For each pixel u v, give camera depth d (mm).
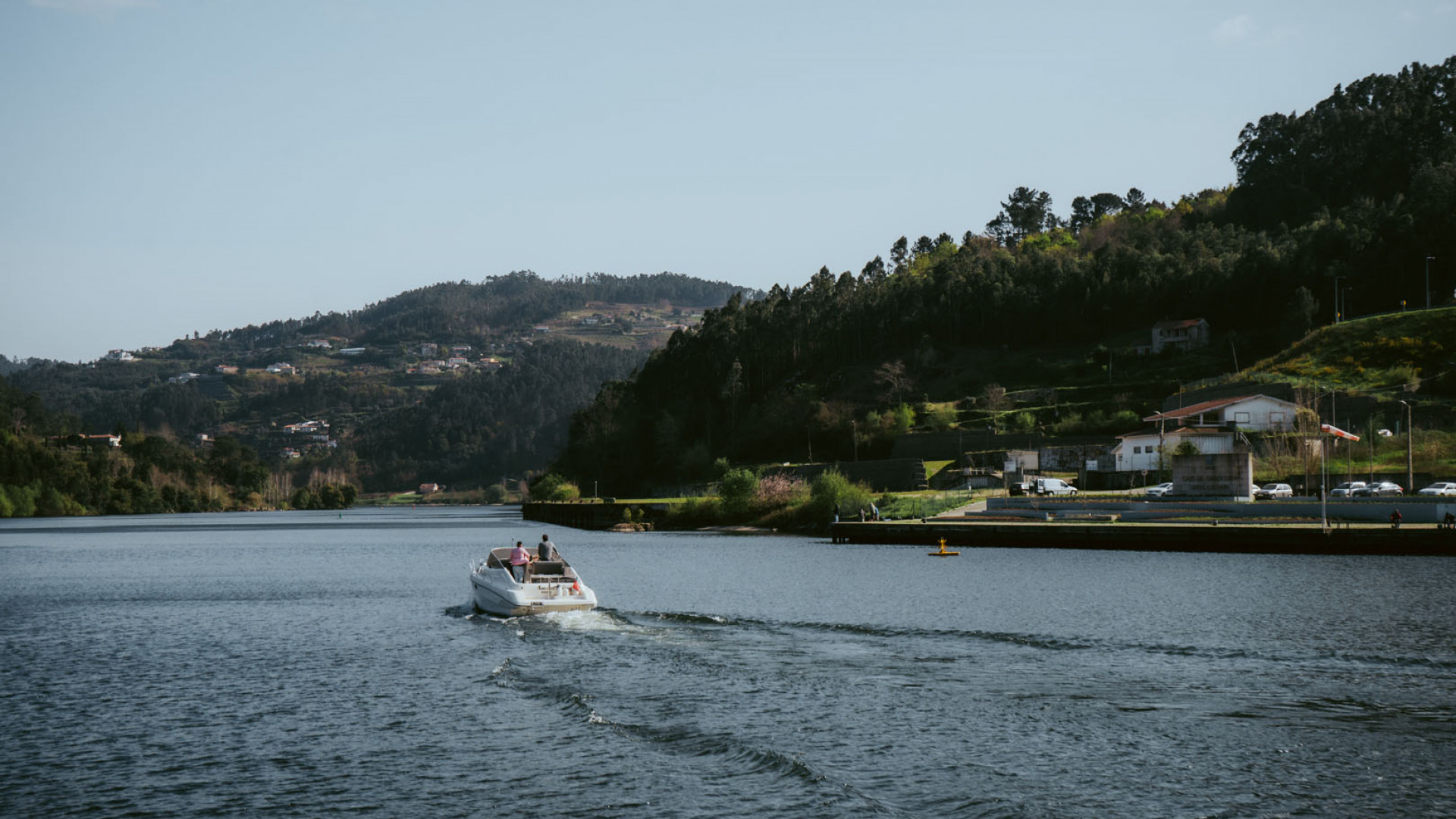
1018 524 93438
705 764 27109
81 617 55844
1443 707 31234
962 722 30281
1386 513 86625
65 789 26109
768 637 43281
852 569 73562
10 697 35469
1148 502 98938
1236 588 57844
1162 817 23438
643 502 177250
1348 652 38875
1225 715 30594
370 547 124625
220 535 166000
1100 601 53375
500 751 28500
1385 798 24328
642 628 45719
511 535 148375
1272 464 119812
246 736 30344
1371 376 153000
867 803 24281
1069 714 30953
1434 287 199625
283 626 50906
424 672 38438
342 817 24078
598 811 24141
